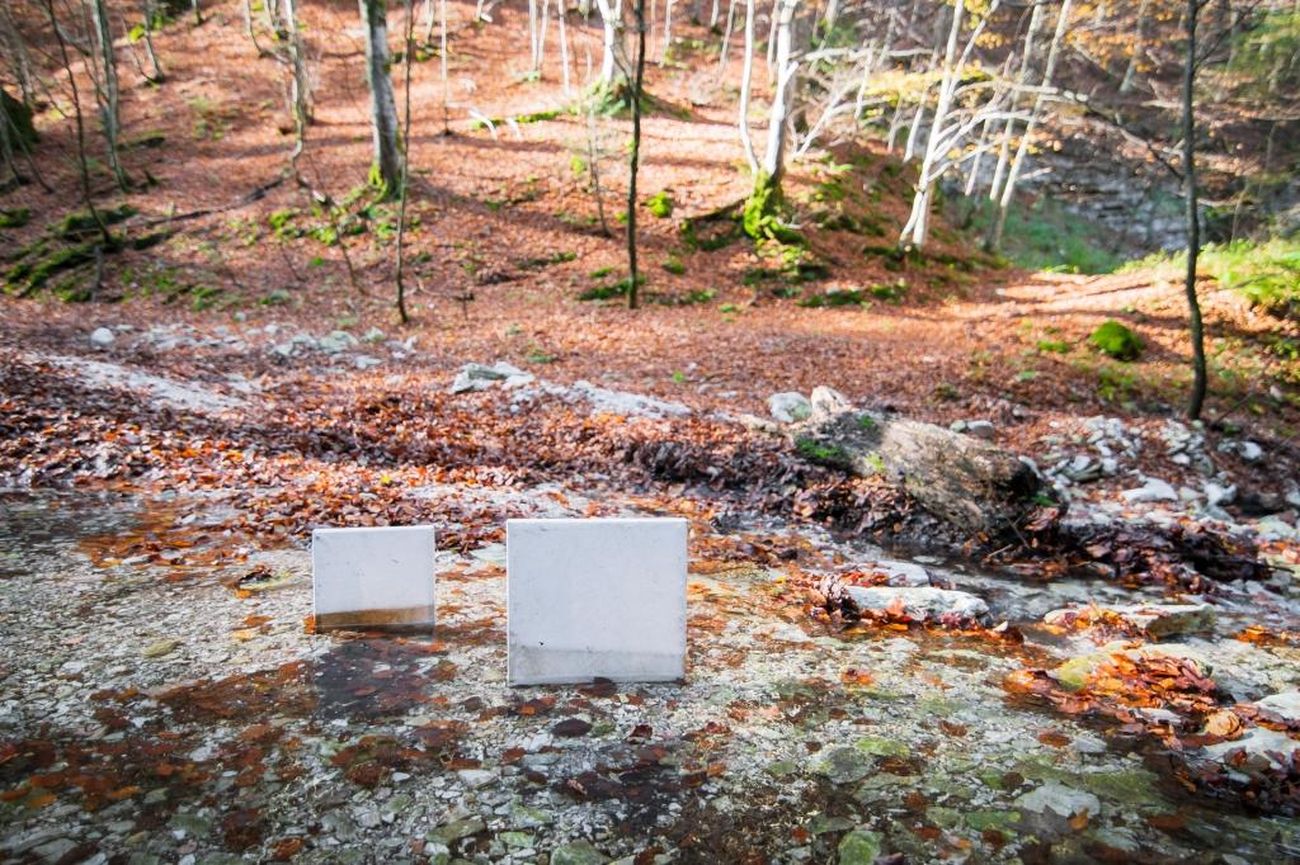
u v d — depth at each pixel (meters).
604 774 2.74
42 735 2.86
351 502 6.14
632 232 14.83
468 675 3.47
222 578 4.54
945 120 20.91
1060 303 16.34
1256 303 14.07
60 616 3.92
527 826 2.44
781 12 18.47
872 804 2.63
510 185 18.86
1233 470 9.59
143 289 15.10
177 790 2.56
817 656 3.90
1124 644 4.25
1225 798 2.75
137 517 5.54
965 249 21.58
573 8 32.94
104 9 21.95
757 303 16.12
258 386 9.93
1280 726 3.30
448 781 2.67
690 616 4.39
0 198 18.08
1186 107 10.34
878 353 12.67
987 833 2.49
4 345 9.70
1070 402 11.09
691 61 29.52
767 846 2.39
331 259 16.36
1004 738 3.13
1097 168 33.09
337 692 3.27
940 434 7.15
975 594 5.28
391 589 3.98
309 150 20.95
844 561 5.80
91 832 2.33
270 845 2.31
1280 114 17.72
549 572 3.38
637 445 8.20
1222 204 21.34
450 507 6.26
